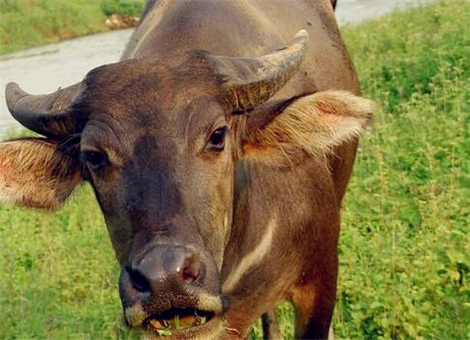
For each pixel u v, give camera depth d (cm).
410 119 862
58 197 407
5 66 2527
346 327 556
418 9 1612
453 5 1422
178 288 300
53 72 2272
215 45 445
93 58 2488
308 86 492
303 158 417
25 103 398
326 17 608
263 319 573
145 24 521
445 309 541
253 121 397
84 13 3334
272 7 545
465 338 517
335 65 579
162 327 323
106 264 747
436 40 1193
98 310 655
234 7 480
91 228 872
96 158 350
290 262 459
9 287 731
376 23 1656
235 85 368
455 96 917
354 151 571
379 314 552
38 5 3281
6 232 909
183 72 361
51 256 798
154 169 331
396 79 1093
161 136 339
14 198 407
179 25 452
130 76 359
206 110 351
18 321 666
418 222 657
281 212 445
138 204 324
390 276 582
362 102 393
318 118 400
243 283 438
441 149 763
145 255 302
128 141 340
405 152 804
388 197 705
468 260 569
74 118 363
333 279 495
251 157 407
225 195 362
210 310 313
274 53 402
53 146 393
